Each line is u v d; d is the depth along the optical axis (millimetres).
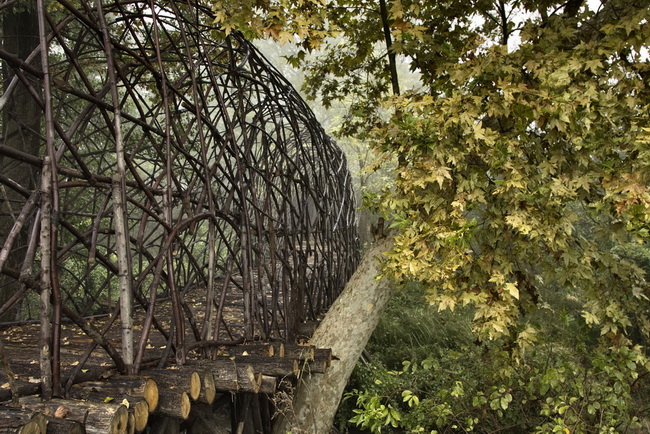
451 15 4297
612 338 3332
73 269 6805
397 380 5707
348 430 6129
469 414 4172
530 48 2914
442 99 2869
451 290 2924
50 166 1794
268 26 2822
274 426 4328
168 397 2117
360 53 5133
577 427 3533
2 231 5074
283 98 4387
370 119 5031
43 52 1848
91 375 2004
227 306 5289
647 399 4219
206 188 2971
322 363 3697
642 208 2445
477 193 2787
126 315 2143
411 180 2809
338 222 5883
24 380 2076
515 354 3340
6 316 5375
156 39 2707
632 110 2693
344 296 4414
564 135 2877
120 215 2129
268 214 4008
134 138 6668
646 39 2717
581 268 2975
